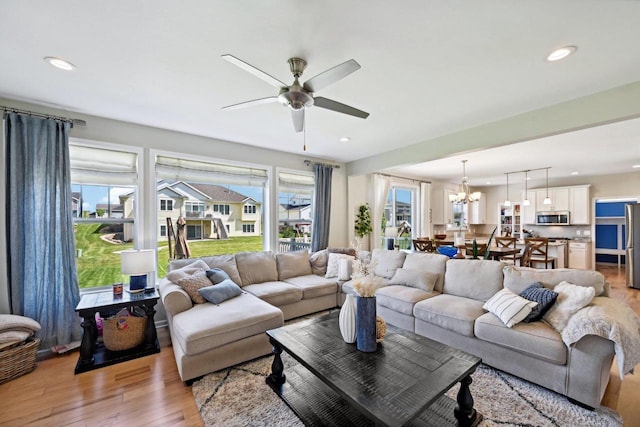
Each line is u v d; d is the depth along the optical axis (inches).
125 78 94.3
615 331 72.7
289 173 198.2
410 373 67.6
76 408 80.3
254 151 181.2
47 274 112.0
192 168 157.9
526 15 64.6
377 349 79.2
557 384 82.0
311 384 88.1
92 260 133.0
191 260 143.3
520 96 107.0
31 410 79.4
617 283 229.1
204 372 93.1
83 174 127.6
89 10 63.0
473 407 76.8
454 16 65.0
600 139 159.0
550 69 88.0
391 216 273.0
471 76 92.4
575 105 108.8
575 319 80.7
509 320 92.0
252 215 188.5
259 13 64.2
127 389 89.2
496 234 344.5
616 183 267.4
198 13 64.2
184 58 82.6
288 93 79.0
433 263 142.5
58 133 116.7
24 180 109.9
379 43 75.4
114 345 109.7
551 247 268.7
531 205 308.5
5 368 92.3
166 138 148.4
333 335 88.6
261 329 105.7
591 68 87.3
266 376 95.8
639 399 81.7
